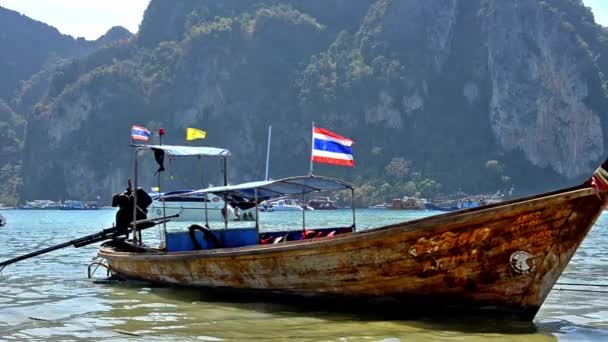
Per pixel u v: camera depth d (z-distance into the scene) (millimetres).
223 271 15617
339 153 17719
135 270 19016
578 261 26422
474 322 13016
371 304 13758
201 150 20375
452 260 12656
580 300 16062
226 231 17531
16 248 36781
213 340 11836
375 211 138500
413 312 13531
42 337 12312
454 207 145250
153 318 14023
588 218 11984
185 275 16875
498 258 12430
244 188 17641
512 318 12977
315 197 149625
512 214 12047
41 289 18938
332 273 13719
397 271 13062
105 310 15125
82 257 30078
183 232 18297
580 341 11500
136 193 20469
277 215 96250
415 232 12555
